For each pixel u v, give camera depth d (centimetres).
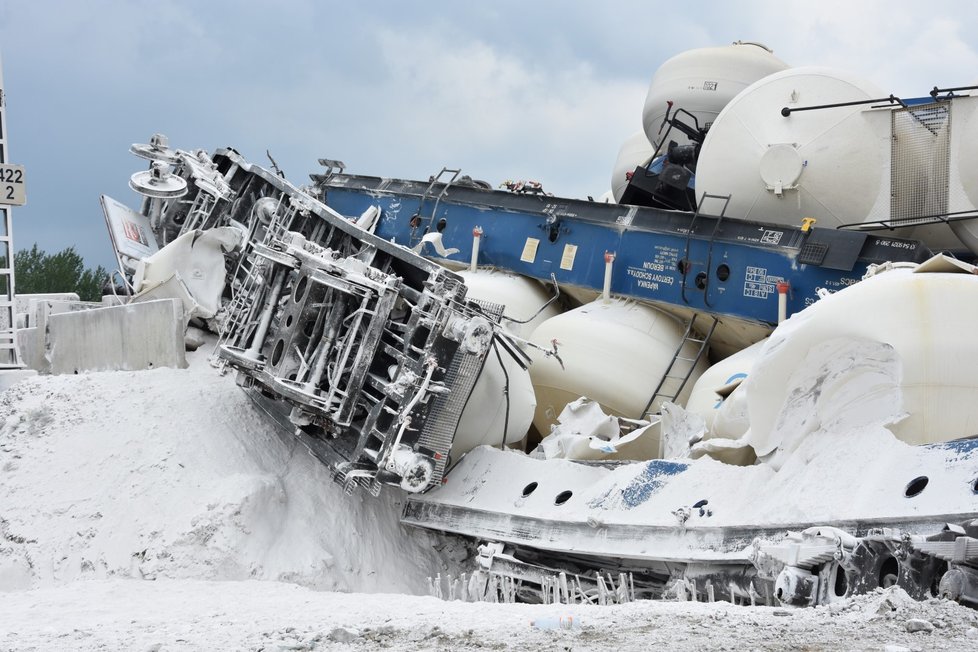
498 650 741
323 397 1634
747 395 1318
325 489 1700
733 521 1237
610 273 2200
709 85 2505
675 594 1260
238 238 2062
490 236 2445
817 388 1241
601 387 2027
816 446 1217
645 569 1359
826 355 1227
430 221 2570
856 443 1163
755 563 1094
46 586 1483
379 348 1670
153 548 1495
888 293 1195
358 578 1591
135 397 1759
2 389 1903
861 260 1884
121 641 859
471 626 861
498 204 2458
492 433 1773
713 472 1335
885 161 1898
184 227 2317
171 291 2006
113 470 1611
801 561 1027
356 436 1695
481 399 1744
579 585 1397
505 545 1552
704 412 1855
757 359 1311
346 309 1670
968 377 1134
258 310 1764
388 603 1173
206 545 1498
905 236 1917
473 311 1620
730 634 754
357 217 2716
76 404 1745
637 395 2033
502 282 2372
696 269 2094
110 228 2267
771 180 1967
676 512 1290
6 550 1529
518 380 1806
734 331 2084
